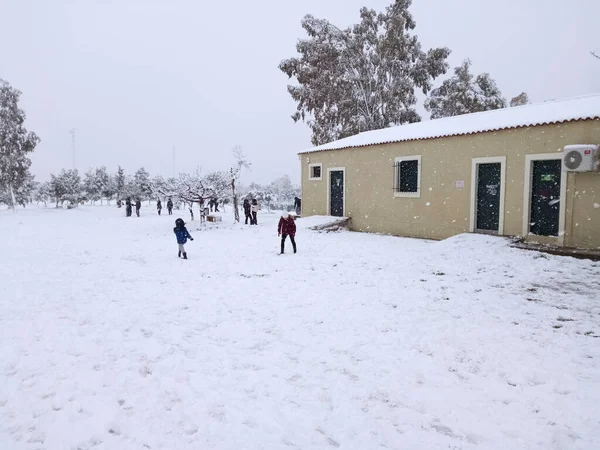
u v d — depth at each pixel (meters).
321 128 37.06
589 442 3.26
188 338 5.84
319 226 18.77
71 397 4.26
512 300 7.14
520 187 12.74
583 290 7.63
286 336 5.82
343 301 7.46
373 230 18.47
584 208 11.22
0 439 3.58
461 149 14.49
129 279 9.80
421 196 16.12
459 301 7.20
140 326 6.38
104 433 3.64
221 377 4.62
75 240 18.05
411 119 35.81
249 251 13.80
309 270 10.35
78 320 6.70
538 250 11.14
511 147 12.94
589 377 4.28
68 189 50.91
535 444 3.28
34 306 7.52
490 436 3.40
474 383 4.30
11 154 45.22
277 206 43.16
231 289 8.61
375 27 37.09
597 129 10.94
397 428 3.58
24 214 38.84
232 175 26.17
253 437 3.50
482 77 36.19
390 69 35.84
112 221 29.09
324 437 3.48
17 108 46.16
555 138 11.81
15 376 4.76
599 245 10.95
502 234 13.28
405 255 12.06
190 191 24.00
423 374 4.53
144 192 54.06
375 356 5.05
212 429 3.63
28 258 13.16
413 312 6.67
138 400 4.17
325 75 34.88
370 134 21.58
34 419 3.88
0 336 6.01
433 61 35.19
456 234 14.84
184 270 10.84
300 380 4.50
